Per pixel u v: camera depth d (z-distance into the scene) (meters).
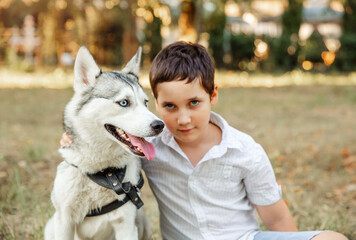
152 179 2.51
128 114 2.48
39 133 7.22
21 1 19.58
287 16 22.98
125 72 2.84
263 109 10.33
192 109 2.17
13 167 5.01
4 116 8.80
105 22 20.62
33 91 12.95
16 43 22.03
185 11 20.06
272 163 5.29
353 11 23.34
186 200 2.36
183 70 2.09
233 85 16.09
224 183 2.33
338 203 4.22
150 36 21.66
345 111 9.97
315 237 2.02
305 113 9.80
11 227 3.23
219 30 22.47
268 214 2.47
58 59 20.91
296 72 21.72
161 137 2.43
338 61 22.89
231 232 2.37
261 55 23.22
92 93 2.52
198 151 2.38
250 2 19.66
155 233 3.53
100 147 2.39
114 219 2.45
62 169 2.46
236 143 2.29
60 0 19.55
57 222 2.47
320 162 5.62
